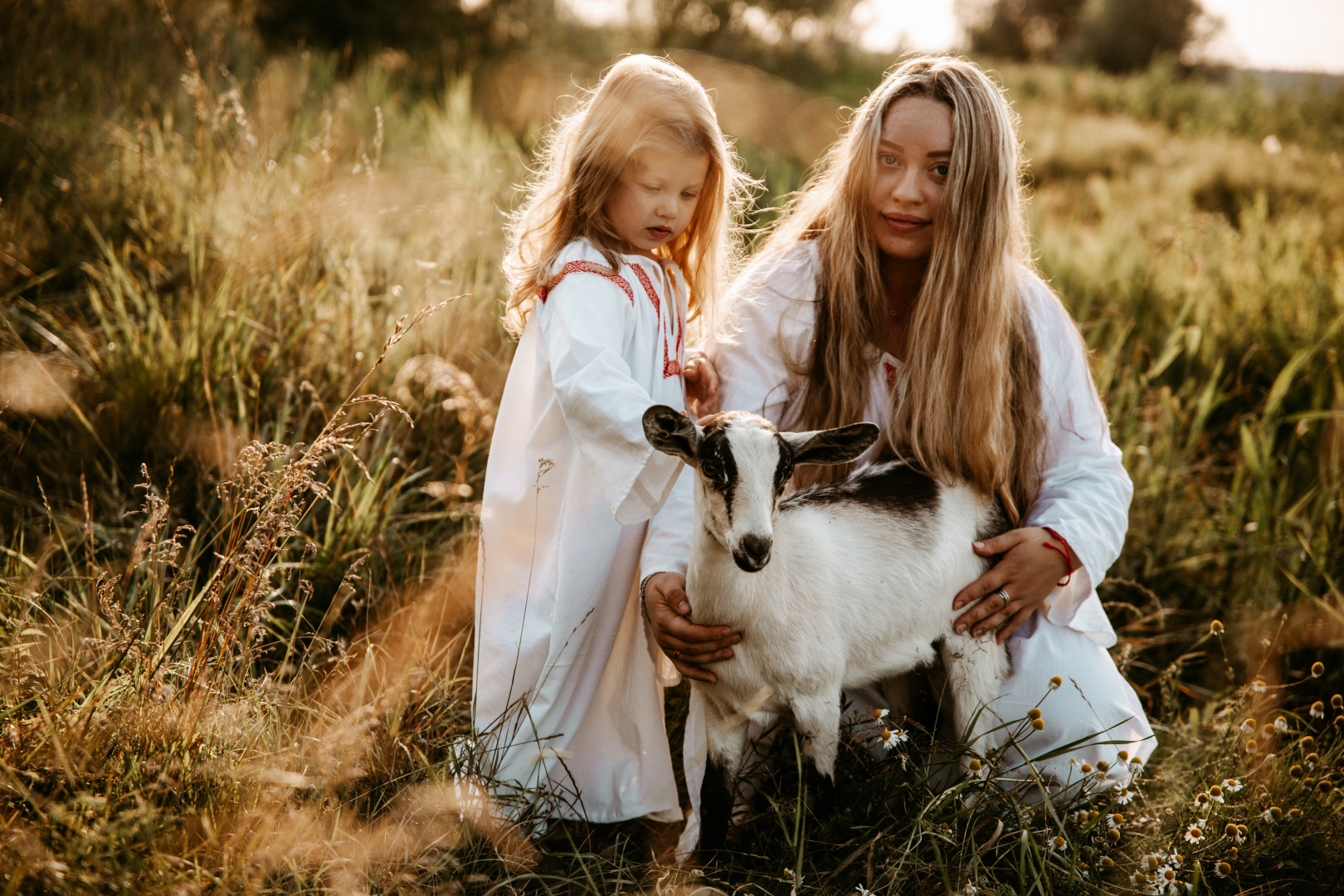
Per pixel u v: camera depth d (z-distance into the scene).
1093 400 3.12
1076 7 39.66
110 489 3.70
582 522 2.62
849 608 2.64
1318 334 5.57
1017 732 2.81
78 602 2.99
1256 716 3.33
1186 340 5.64
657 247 2.91
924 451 2.93
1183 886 2.51
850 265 3.01
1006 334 2.92
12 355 3.78
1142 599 4.14
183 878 2.02
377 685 3.11
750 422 2.30
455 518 3.68
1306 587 4.02
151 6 7.46
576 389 2.41
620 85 2.65
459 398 3.78
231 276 4.34
